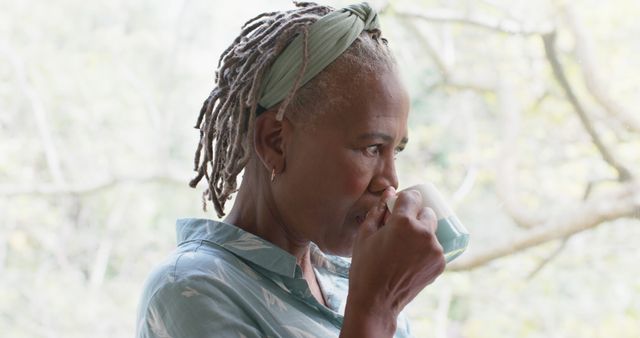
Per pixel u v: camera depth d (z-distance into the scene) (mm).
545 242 3738
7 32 4535
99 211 4547
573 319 3879
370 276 991
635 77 3729
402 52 4309
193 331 986
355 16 1064
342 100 1028
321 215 1059
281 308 1054
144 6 4574
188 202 4531
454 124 4316
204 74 4555
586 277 3873
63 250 4488
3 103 4527
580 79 3906
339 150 1031
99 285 4469
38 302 4387
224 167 1115
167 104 4559
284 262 1072
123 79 4578
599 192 3893
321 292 1208
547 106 4039
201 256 1052
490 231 4059
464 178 4285
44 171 4547
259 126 1067
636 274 3795
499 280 4004
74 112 4566
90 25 4578
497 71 4141
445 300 4055
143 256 4520
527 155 4031
